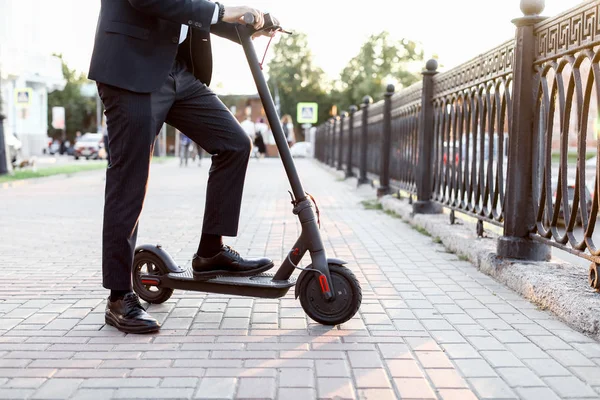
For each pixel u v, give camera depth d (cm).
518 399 232
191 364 265
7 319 331
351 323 328
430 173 741
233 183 326
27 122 3316
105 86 303
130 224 312
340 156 1858
